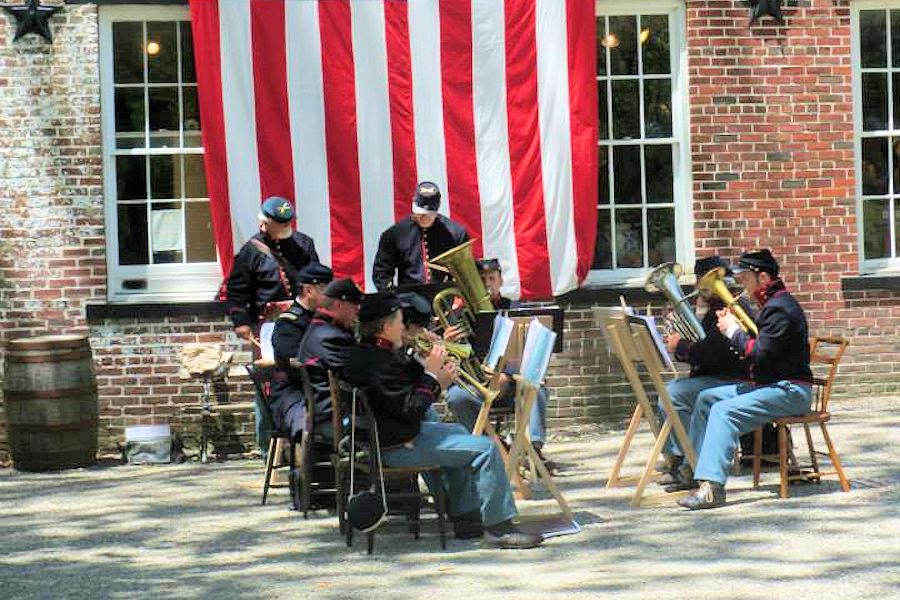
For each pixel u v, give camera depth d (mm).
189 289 14594
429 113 14414
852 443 13070
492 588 8562
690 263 15086
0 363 14258
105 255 14359
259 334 12945
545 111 14508
